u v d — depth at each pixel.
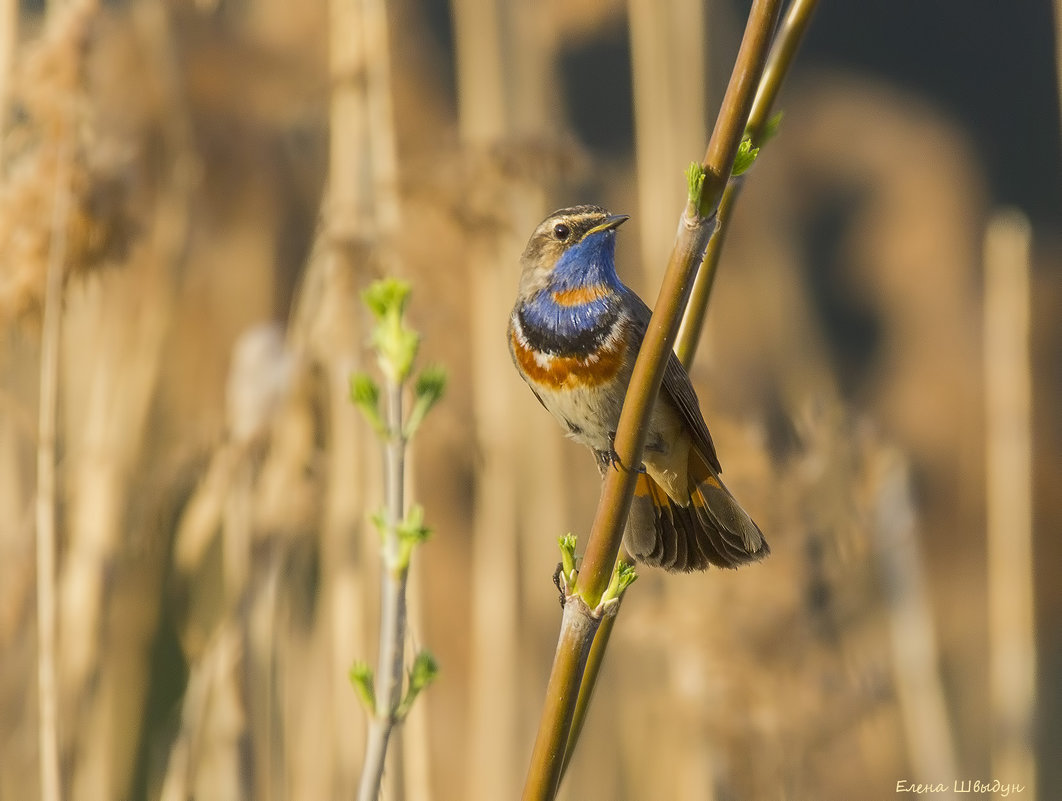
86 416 11.36
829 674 10.19
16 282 8.78
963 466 18.62
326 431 10.93
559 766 5.07
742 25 16.27
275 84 11.77
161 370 11.29
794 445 11.04
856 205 22.39
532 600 12.68
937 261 20.80
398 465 5.49
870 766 11.17
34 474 11.16
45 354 8.69
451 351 11.49
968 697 15.91
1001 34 33.69
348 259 10.54
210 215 11.56
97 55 10.11
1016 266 11.99
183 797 9.32
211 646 10.52
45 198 8.86
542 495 12.77
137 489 10.62
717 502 7.06
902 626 10.72
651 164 13.13
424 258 11.02
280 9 12.54
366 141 11.32
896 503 10.92
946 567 17.34
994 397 11.92
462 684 13.41
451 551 13.38
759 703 10.05
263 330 10.88
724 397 10.98
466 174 10.80
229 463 10.39
